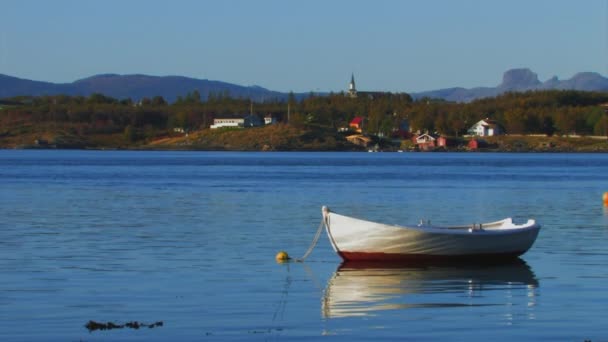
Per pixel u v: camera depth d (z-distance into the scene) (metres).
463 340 44.97
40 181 187.38
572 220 104.12
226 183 181.75
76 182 183.88
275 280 61.88
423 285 60.25
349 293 57.28
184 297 55.50
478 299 55.22
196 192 152.38
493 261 70.44
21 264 68.06
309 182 187.25
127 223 98.62
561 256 73.62
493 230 69.75
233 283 60.59
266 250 76.75
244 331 46.81
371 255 69.06
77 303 53.38
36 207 120.19
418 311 51.66
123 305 52.97
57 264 68.12
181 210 115.62
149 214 109.81
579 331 46.72
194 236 86.56
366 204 128.25
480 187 171.62
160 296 55.75
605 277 63.28
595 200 137.12
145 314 50.62
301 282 61.19
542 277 63.41
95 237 85.44
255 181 190.00
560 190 162.50
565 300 54.75
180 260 70.56
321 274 64.44
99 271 65.06
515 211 117.62
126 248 77.56
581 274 64.69
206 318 49.69
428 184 181.12
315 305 53.38
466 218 108.75
